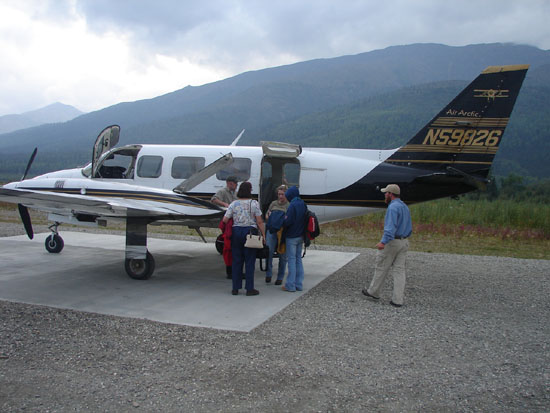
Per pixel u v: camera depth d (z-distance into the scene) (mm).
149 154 9117
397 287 6184
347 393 3520
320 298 6535
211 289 6902
